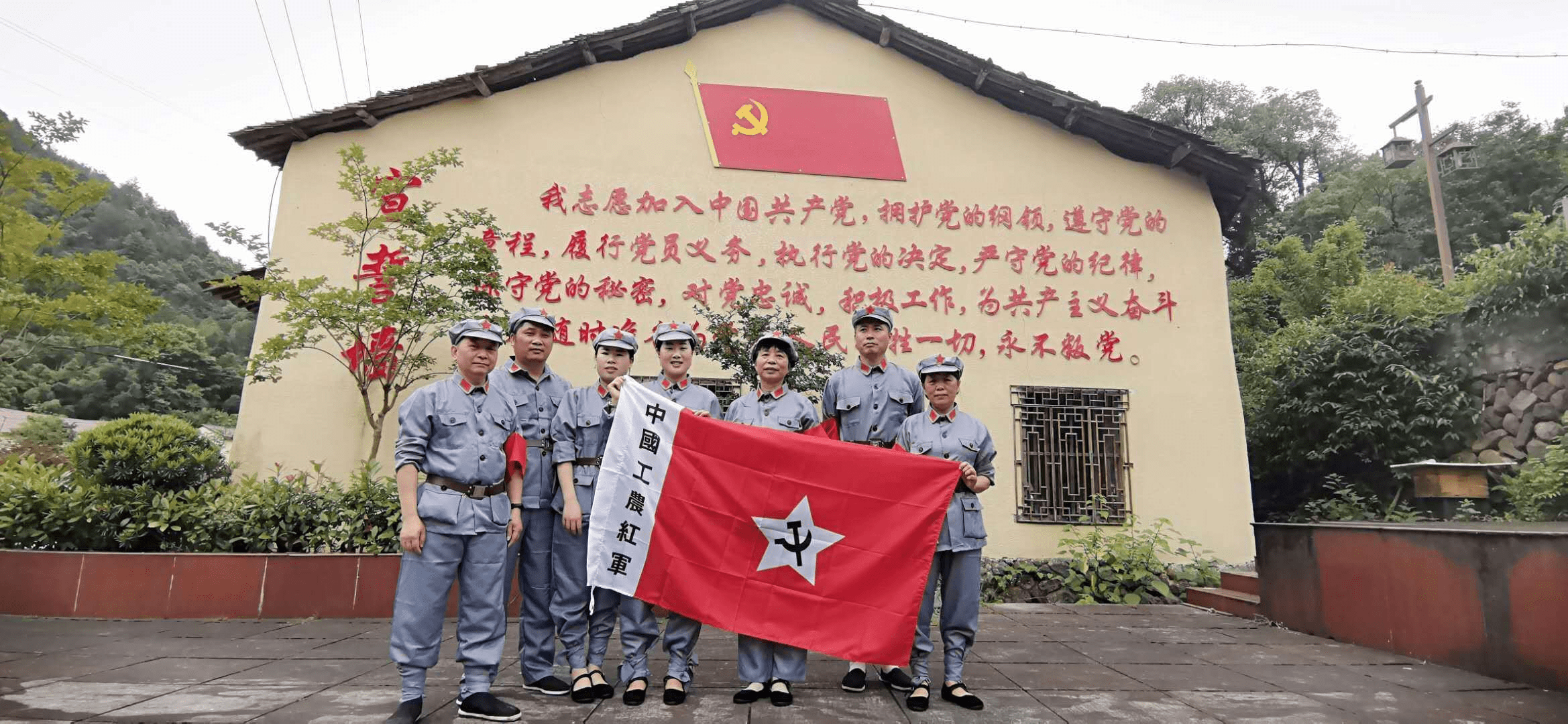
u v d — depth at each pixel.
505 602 3.29
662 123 7.70
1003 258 7.70
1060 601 6.90
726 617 3.45
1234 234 9.23
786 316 6.81
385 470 6.84
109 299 8.98
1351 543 4.98
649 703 3.40
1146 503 7.33
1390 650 4.64
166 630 4.87
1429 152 15.20
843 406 4.04
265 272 7.12
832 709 3.33
